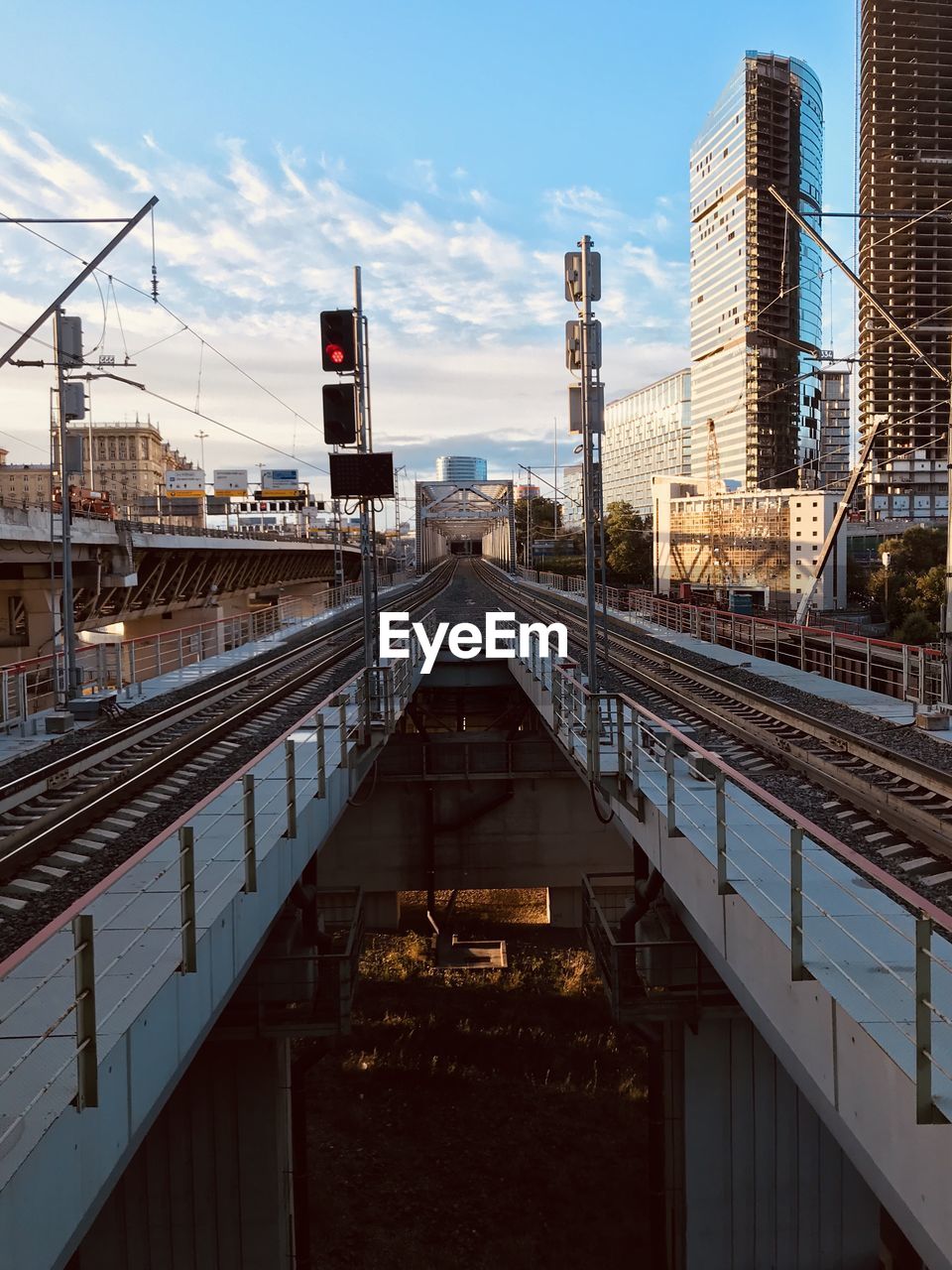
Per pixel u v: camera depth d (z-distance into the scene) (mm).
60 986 5992
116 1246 13727
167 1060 6031
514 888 28828
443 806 28719
